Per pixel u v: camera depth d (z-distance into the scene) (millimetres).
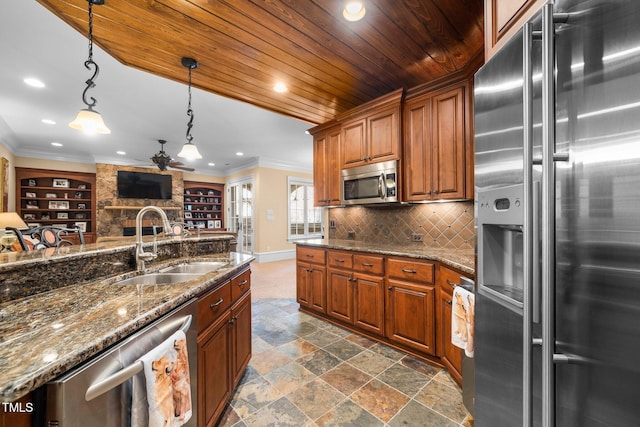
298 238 7738
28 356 652
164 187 7410
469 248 2422
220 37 1840
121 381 739
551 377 622
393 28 1811
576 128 592
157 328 971
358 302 2588
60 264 1259
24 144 5488
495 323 892
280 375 1939
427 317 2086
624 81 500
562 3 632
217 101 3355
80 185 6836
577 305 589
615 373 517
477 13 1691
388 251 2355
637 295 481
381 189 2652
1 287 1049
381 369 2014
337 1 1558
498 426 875
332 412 1573
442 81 2297
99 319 878
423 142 2459
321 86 2582
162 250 2068
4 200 4805
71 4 1526
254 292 4121
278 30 1787
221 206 8984
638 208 477
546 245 630
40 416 625
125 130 4520
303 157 6859
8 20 1935
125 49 1954
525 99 683
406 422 1496
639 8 477
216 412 1419
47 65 2531
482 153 960
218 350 1461
